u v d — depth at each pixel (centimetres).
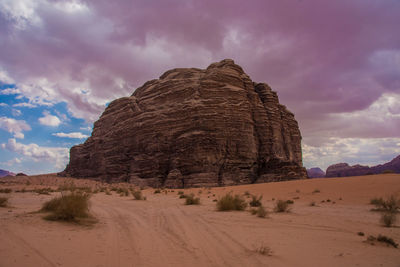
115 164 8838
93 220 1150
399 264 601
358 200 2144
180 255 657
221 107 7312
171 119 7706
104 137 10094
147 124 8138
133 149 8419
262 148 7694
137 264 579
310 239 847
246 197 2798
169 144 7531
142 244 762
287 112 9550
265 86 8962
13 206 1647
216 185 6462
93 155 10281
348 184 2958
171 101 8300
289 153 8381
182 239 838
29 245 671
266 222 1177
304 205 1998
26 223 962
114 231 943
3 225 898
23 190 3878
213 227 1054
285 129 8725
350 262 612
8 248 632
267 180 6806
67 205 1108
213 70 8250
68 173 11588
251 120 7644
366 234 940
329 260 625
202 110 7281
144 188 6506
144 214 1470
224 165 6781
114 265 566
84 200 1235
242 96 7731
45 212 1250
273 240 827
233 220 1237
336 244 785
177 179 6669
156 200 2617
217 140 6975
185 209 1748
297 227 1060
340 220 1240
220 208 1667
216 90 7600
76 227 969
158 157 7531
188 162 6850
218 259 627
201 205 2042
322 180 3597
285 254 671
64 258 592
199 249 716
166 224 1125
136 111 9031
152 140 7838
